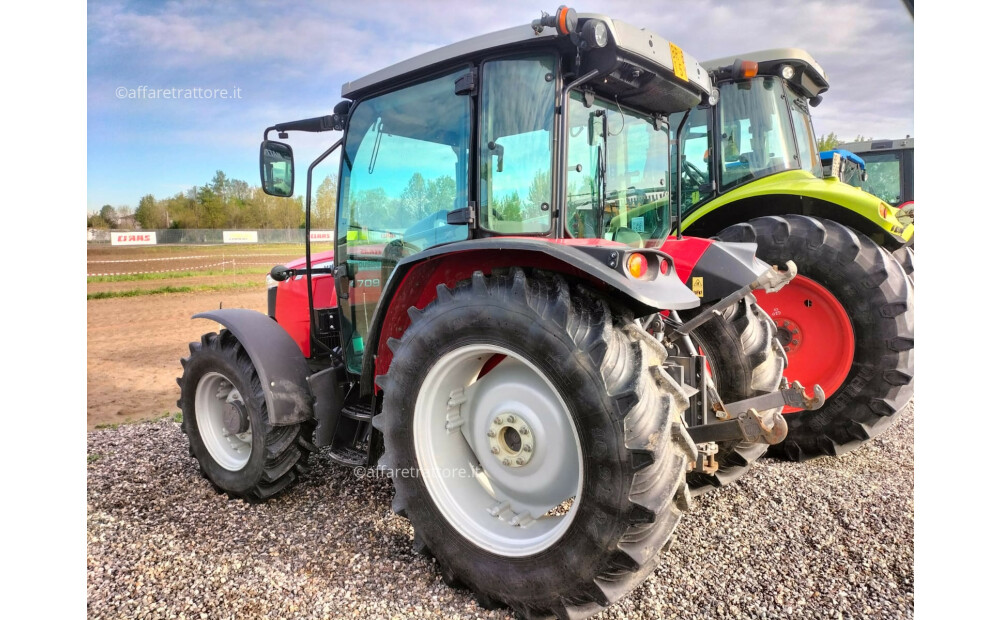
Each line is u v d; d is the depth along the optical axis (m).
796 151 4.55
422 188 2.81
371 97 3.00
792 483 3.38
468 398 2.48
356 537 2.84
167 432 4.89
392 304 2.62
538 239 2.21
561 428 2.17
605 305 2.10
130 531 2.94
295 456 3.21
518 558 2.14
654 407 1.96
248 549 2.74
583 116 2.51
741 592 2.34
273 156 3.20
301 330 3.78
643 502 1.88
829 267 3.69
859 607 2.25
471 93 2.51
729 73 4.27
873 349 3.62
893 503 3.09
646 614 2.20
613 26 2.20
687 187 4.73
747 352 2.86
